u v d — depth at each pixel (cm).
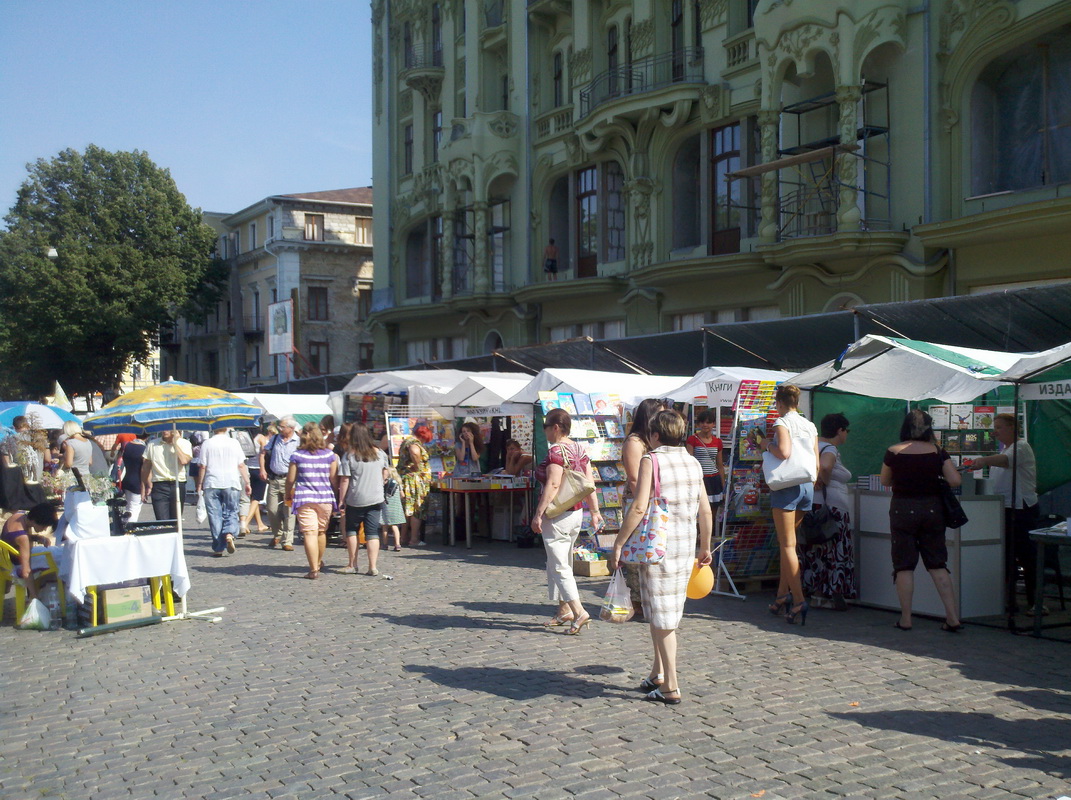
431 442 1705
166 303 5281
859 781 507
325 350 5322
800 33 1986
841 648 802
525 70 3003
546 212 2972
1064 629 873
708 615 949
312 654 815
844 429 988
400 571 1284
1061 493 1240
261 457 1802
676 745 565
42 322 4903
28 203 5100
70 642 895
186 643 874
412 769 537
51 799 512
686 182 2517
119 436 1883
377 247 3909
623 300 2592
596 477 1230
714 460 1216
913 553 873
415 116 3653
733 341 1770
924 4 1873
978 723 600
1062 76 1708
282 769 545
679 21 2484
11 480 1125
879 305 1451
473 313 3250
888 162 1942
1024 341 1430
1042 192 1705
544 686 695
